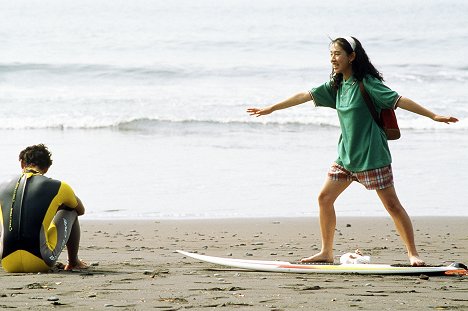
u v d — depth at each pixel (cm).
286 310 1076
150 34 9225
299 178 3275
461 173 3359
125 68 6856
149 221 2473
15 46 8225
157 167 3519
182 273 1474
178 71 6800
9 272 1471
